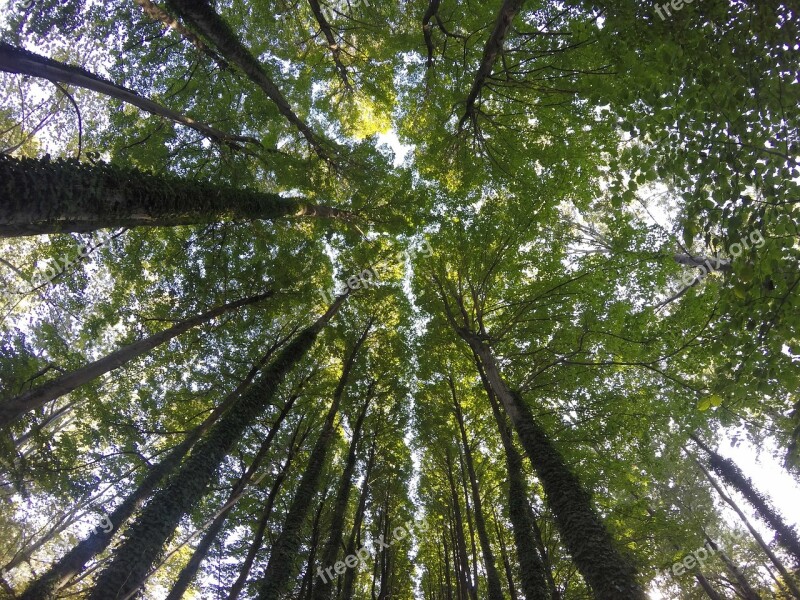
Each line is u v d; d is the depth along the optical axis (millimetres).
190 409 14133
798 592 15695
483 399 15031
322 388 15750
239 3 13273
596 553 6324
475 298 12703
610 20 5594
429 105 12938
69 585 9531
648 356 9844
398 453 18859
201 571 14961
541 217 10938
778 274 4242
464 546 15258
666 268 9508
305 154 16156
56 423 16812
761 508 15547
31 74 6984
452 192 13141
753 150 4406
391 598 20578
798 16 3889
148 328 13500
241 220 10875
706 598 18219
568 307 10945
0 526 12625
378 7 13023
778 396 6891
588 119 9141
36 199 4723
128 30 10852
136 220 7953
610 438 11086
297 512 11414
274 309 14625
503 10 6625
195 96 12703
